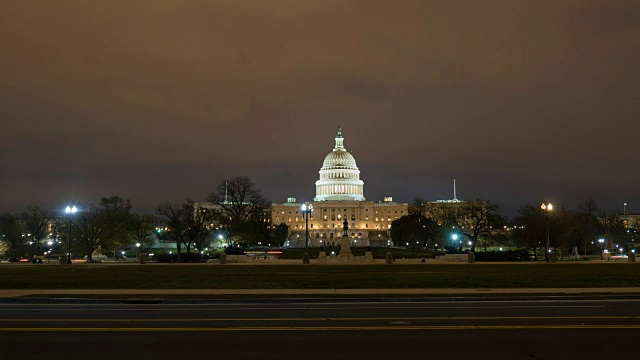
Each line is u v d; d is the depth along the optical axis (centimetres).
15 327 2209
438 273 5200
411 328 2177
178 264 7519
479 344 1877
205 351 1780
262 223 12862
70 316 2528
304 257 8012
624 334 2044
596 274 4969
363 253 13762
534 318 2427
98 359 1681
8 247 12962
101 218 12156
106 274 5203
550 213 11944
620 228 16850
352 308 2819
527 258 9475
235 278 4641
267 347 1834
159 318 2456
